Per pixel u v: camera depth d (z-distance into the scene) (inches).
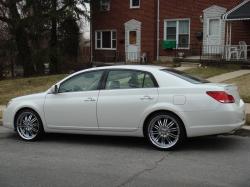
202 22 744.3
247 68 592.4
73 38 858.8
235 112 211.3
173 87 217.5
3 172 184.7
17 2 783.7
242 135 253.8
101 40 903.7
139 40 836.0
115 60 868.6
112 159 204.4
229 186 162.4
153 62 769.6
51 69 823.1
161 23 801.6
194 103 211.5
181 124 214.7
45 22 773.9
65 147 231.5
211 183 166.1
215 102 209.3
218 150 218.4
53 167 191.8
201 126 211.5
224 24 719.1
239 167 187.6
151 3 812.6
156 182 168.2
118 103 225.1
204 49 744.3
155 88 219.8
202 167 188.1
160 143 219.9
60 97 240.4
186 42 770.8
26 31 814.5
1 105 394.9
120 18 862.5
